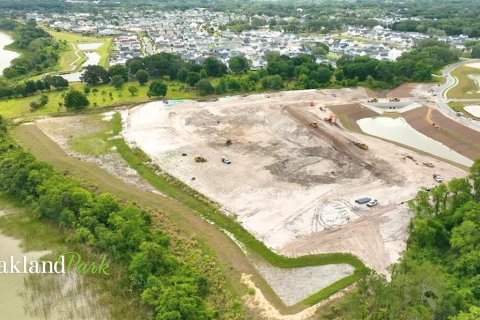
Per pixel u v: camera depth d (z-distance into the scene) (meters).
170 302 75.44
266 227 106.94
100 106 195.62
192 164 139.50
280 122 172.25
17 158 126.56
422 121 182.38
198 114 184.12
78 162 142.62
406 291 74.25
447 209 106.75
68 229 102.88
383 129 177.75
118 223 96.00
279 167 137.50
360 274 88.50
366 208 114.44
